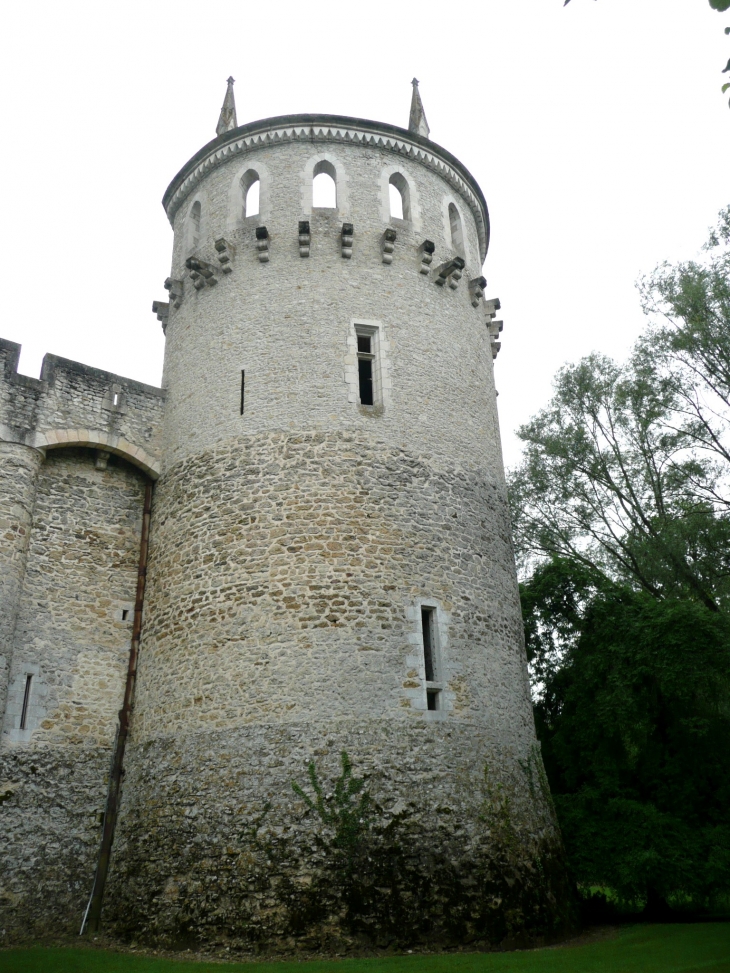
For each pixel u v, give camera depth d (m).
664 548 16.94
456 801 12.03
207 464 14.58
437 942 10.85
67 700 13.77
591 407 21.75
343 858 11.07
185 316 16.50
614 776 15.52
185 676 13.16
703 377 18.39
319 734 11.88
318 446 13.92
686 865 13.73
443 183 17.59
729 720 15.22
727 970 9.34
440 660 13.02
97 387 15.55
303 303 15.13
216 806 11.81
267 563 13.17
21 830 12.64
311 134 16.52
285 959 10.30
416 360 15.29
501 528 15.30
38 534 14.43
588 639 17.17
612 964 9.76
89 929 12.30
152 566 14.84
